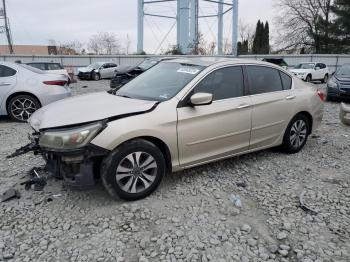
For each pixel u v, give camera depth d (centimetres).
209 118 443
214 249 318
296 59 3653
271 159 554
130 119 382
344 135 722
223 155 474
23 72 855
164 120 403
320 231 350
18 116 852
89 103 422
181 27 3691
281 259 307
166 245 321
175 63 510
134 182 392
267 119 517
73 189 385
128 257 306
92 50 6041
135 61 3653
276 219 371
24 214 372
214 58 520
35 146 406
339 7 4656
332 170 516
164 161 412
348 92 1207
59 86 880
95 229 345
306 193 434
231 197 413
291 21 5081
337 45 4716
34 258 304
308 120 599
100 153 366
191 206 393
